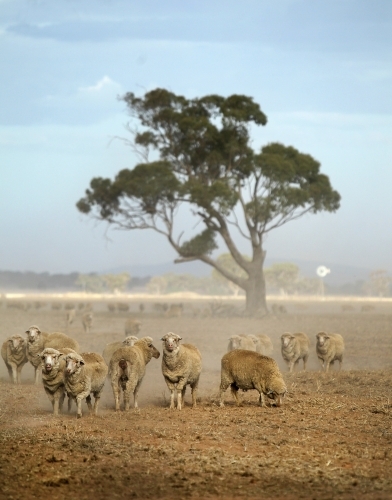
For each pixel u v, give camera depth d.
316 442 32.81
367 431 35.41
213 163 162.62
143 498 24.59
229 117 157.75
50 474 27.33
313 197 163.62
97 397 41.88
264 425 36.81
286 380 57.56
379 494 24.88
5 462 28.91
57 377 40.66
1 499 24.33
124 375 42.25
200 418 39.25
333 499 24.22
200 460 29.25
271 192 161.38
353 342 100.19
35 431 35.31
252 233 165.25
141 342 44.66
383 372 62.00
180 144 166.88
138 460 29.31
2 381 57.44
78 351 54.84
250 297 167.88
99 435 34.31
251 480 26.59
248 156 163.88
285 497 24.58
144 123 167.00
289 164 157.62
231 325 138.00
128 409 42.69
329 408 42.31
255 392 50.78
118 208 162.50
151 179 153.62
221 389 44.09
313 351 89.25
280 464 28.70
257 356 43.22
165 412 41.75
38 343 54.81
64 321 145.00
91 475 27.19
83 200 163.62
